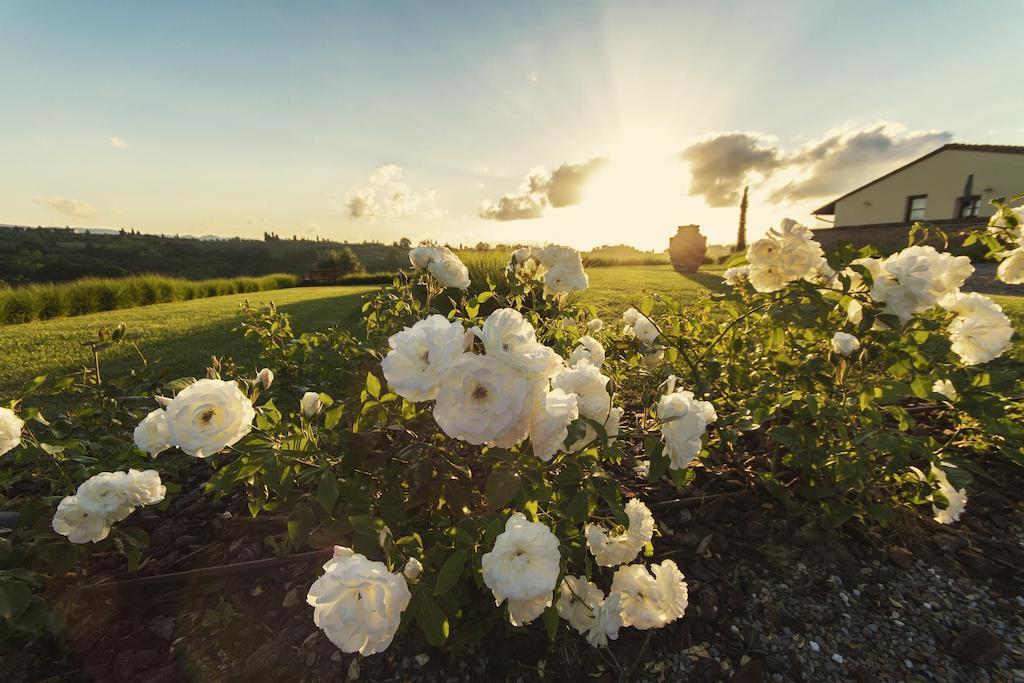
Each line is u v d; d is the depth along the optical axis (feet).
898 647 4.48
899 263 5.34
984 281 30.99
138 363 14.57
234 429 3.76
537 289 6.76
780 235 5.96
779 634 4.61
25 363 15.15
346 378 8.32
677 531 5.82
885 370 6.34
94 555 5.32
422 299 6.88
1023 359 9.68
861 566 5.39
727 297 7.09
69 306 37.96
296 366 9.55
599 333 7.18
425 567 3.66
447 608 3.71
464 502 4.22
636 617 3.92
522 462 3.91
